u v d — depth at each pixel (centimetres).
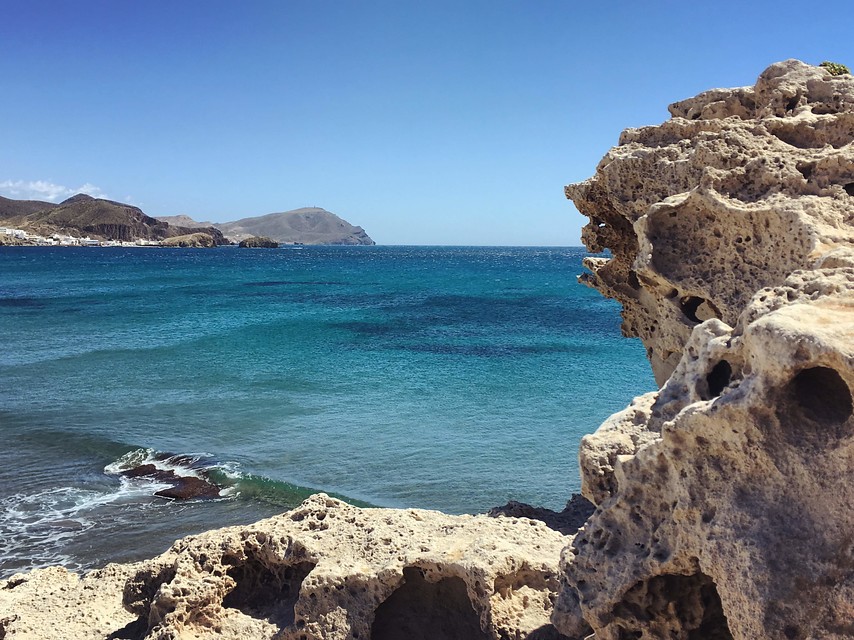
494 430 2470
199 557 911
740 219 954
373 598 799
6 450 2255
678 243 1036
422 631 814
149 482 1975
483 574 754
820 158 967
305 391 3106
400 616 823
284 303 7431
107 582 1162
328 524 930
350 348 4334
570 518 1207
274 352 4175
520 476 2012
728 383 619
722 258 988
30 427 2512
